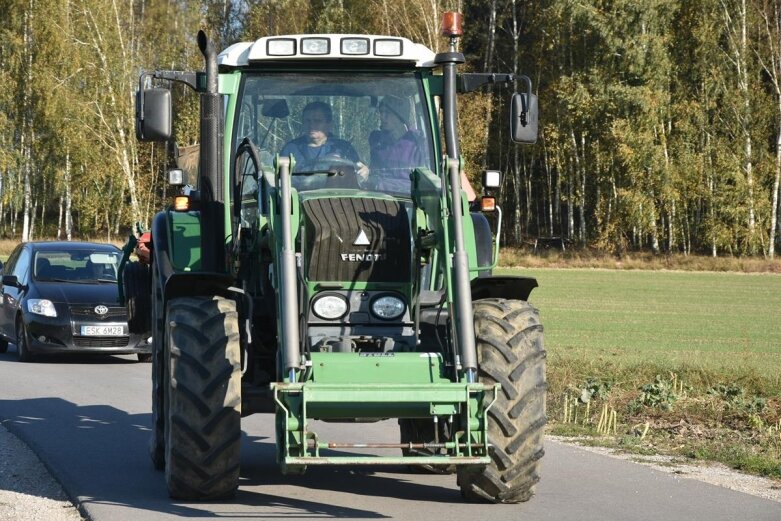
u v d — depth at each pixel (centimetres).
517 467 1862
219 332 1888
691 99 16138
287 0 16025
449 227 1808
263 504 1920
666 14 15588
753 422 2991
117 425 2919
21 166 16462
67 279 4909
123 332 4647
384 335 1883
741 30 16025
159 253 2217
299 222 1870
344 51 2145
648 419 3109
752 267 14675
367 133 2191
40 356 4994
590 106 15675
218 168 2103
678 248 17362
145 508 1875
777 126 15950
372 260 1892
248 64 2170
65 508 1936
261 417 3156
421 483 2164
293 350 1691
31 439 2669
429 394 1697
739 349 5831
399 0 15038
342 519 1797
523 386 1859
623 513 1858
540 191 19862
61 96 15438
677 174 15450
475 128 16512
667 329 7138
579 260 15362
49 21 15462
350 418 1727
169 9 15888
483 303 1953
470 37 18450
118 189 15938
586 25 15588
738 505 1933
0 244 16162
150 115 1986
